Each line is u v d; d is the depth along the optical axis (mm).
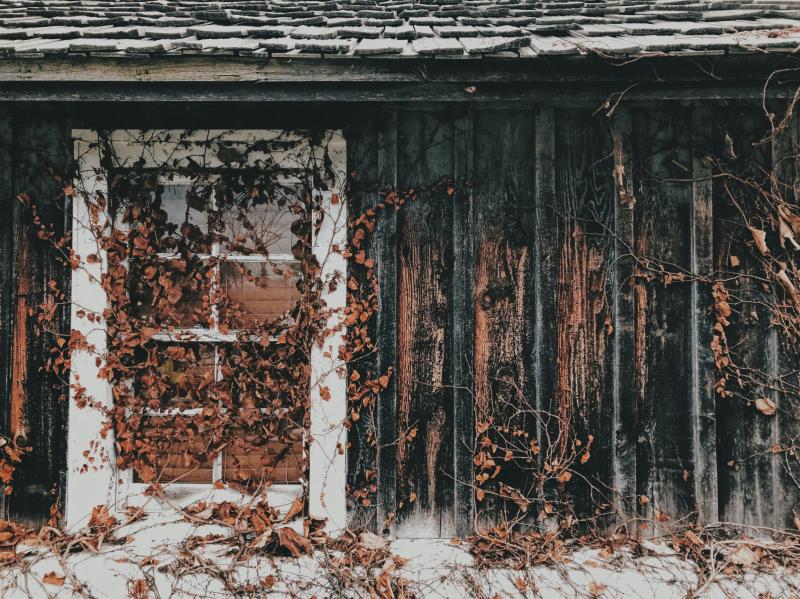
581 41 2143
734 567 2342
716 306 2486
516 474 2471
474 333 2482
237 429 2539
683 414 2490
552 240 2486
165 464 2529
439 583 2301
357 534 2432
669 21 2578
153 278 2533
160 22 2395
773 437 2484
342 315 2469
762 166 2502
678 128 2506
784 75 2170
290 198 2553
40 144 2461
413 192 2492
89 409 2447
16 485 2434
